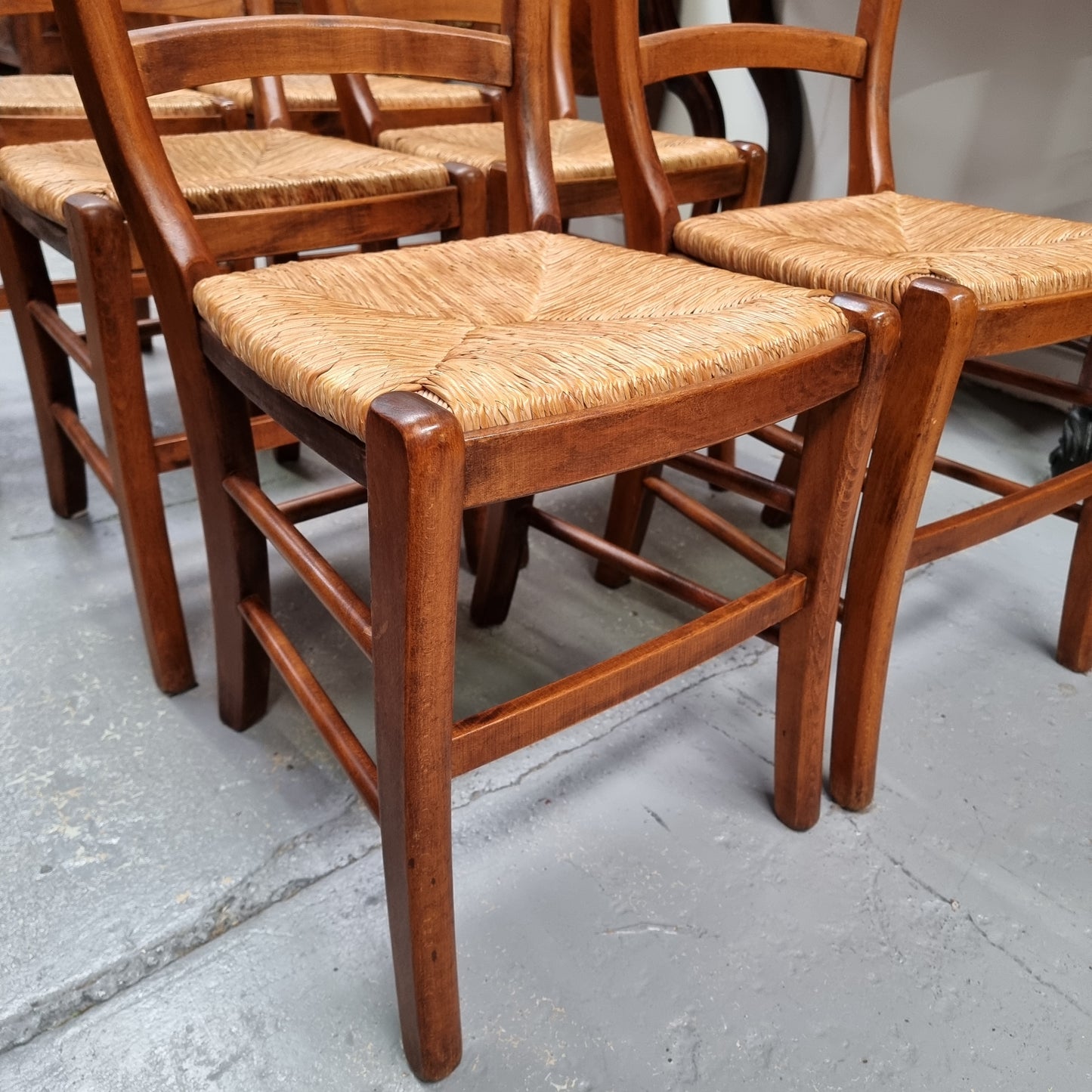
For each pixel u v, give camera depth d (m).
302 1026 0.69
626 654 0.65
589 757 0.96
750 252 0.85
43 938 0.74
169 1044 0.68
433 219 1.01
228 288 0.67
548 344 0.59
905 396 0.71
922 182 1.82
